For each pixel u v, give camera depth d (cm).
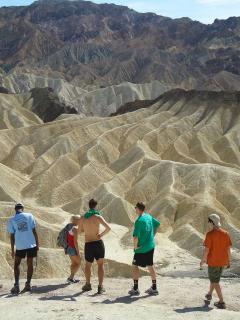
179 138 10481
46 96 17812
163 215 6662
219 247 1412
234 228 6062
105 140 10094
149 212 6844
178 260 5269
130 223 6688
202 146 10125
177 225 6406
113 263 3194
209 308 1397
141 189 7706
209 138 10819
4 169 8325
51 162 9681
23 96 18300
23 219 1487
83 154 9469
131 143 10331
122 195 7725
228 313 1332
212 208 6494
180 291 1616
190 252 5575
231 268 4378
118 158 9525
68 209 7275
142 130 10894
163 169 8094
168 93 13438
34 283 1725
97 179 8456
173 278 2002
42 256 2864
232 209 6856
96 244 1487
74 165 8950
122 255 5109
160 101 13212
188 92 12988
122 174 8250
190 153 10106
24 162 9881
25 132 11338
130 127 11019
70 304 1362
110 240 5684
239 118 11531
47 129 11106
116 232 6044
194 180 7562
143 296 1507
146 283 1767
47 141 10588
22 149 10131
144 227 1453
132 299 1462
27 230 1490
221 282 2148
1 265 2627
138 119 12150
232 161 9906
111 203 7012
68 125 11406
